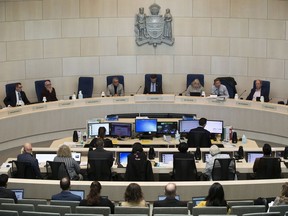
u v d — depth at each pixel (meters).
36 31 16.92
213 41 17.50
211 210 7.28
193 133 12.35
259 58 17.27
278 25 16.97
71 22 17.27
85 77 17.11
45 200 8.23
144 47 17.58
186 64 17.62
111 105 15.48
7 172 10.26
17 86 15.77
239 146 11.63
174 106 15.61
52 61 17.19
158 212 7.34
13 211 6.96
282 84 17.09
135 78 17.67
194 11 17.47
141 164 9.98
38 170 10.20
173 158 10.31
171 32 17.55
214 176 10.02
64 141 13.11
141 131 13.30
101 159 10.09
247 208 7.30
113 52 17.56
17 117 14.25
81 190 8.73
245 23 17.28
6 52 16.55
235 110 15.23
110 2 17.41
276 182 9.14
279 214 6.75
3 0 16.42
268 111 14.83
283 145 14.73
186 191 8.98
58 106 15.07
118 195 8.98
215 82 16.20
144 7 17.50
